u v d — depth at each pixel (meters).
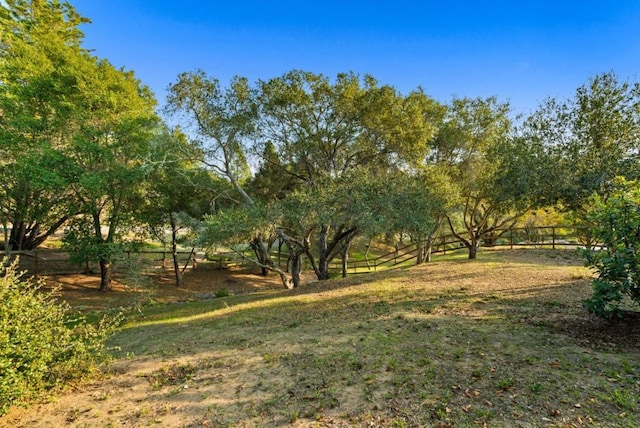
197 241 11.78
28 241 17.73
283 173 17.11
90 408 4.05
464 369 4.14
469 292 8.42
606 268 4.97
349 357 4.87
